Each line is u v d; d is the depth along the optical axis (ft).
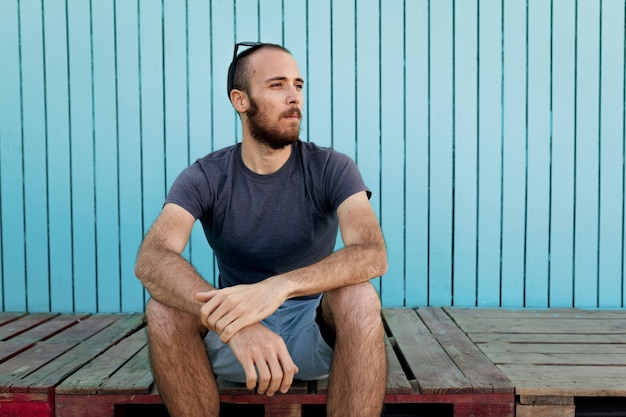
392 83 9.64
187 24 9.61
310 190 5.73
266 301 4.57
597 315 9.05
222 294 4.57
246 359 4.49
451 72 9.61
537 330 8.11
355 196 5.56
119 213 9.80
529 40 9.53
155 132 9.73
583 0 9.46
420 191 9.73
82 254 9.82
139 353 7.18
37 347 7.52
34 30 9.63
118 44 9.64
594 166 9.62
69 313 9.77
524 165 9.66
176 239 5.45
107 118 9.71
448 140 9.68
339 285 4.88
